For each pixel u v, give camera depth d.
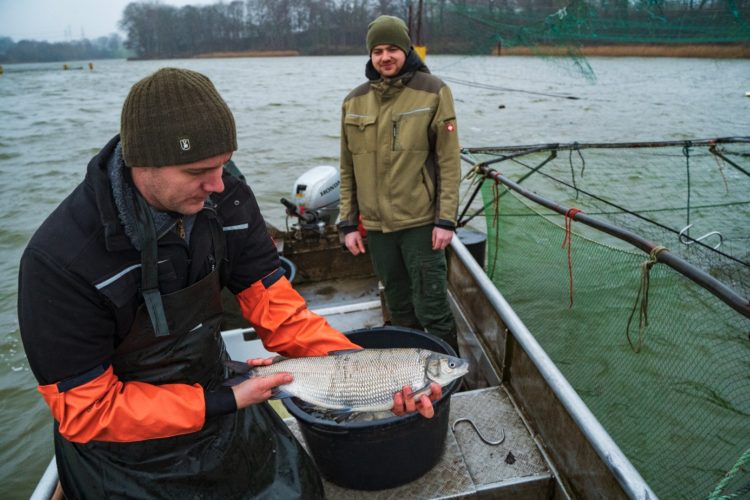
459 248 3.77
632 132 14.32
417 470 2.23
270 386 1.69
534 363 2.38
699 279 2.03
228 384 1.79
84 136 17.86
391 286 3.57
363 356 2.03
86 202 1.39
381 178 3.21
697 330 4.02
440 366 2.02
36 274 1.35
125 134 1.31
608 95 21.53
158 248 1.47
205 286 1.60
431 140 3.14
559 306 4.52
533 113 18.23
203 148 1.33
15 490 4.19
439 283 3.32
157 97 1.28
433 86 3.06
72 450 1.63
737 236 6.30
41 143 16.70
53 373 1.40
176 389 1.57
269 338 2.02
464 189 9.42
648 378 4.05
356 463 2.15
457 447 2.41
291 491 1.81
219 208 1.71
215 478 1.68
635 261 3.82
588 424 1.98
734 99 19.12
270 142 15.38
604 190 8.55
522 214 4.71
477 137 14.45
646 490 1.69
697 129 14.21
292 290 2.03
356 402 1.99
